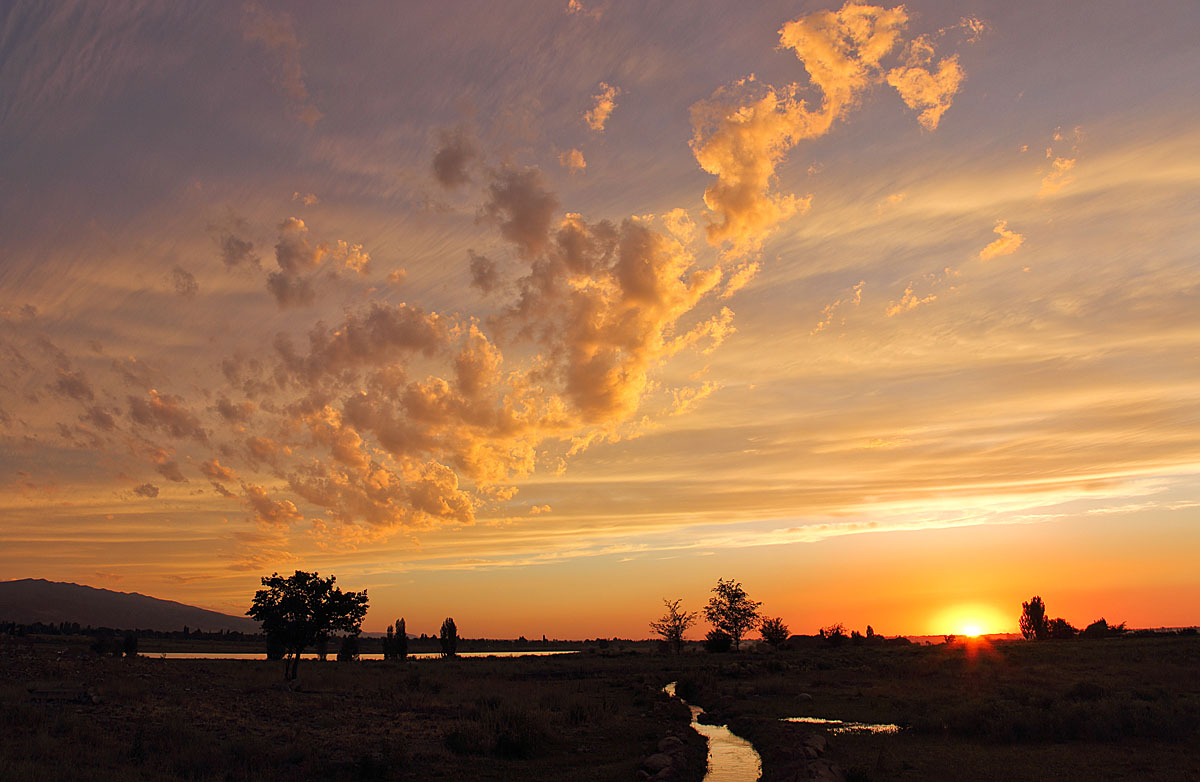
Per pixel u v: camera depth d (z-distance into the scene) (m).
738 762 27.05
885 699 41.72
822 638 139.50
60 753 20.81
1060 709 28.23
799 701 42.75
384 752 24.16
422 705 38.50
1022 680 47.16
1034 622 126.06
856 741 27.75
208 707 31.84
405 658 114.94
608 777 23.08
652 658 106.81
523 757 26.53
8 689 30.61
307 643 52.66
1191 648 67.31
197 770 20.98
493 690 49.09
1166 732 26.23
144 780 19.14
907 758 23.70
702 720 40.59
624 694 53.06
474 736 27.33
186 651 134.62
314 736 27.72
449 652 121.06
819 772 20.47
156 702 31.83
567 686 57.34
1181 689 39.25
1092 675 49.72
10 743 21.12
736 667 72.62
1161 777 19.98
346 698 40.47
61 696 30.83
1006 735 26.78
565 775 23.47
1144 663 58.75
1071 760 22.62
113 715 27.62
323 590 53.25
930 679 54.00
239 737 25.45
